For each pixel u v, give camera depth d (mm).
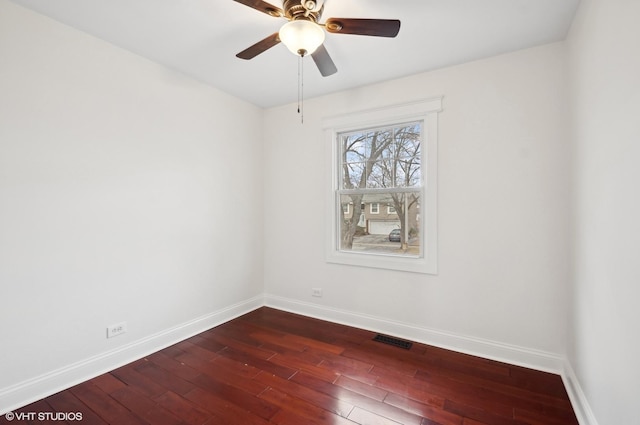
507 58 2328
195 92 2842
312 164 3320
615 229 1286
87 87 2098
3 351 1754
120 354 2297
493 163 2387
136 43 2225
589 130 1610
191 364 2318
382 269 2908
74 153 2039
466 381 2084
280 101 3422
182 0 1747
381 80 2836
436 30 2025
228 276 3227
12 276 1785
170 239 2652
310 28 1605
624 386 1203
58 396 1912
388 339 2768
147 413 1763
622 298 1222
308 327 3051
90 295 2131
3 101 1738
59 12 1859
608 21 1343
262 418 1725
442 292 2613
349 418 1719
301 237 3412
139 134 2412
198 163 2887
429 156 2633
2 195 1744
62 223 1988
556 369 2186
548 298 2213
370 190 3031
